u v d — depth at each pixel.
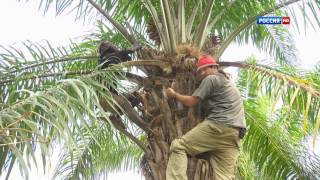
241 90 8.36
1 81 6.02
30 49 6.15
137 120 6.18
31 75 6.06
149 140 6.17
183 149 5.67
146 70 6.48
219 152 5.75
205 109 5.91
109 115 6.29
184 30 6.93
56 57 6.41
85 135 8.12
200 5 7.46
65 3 7.36
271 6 8.00
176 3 7.23
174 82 6.24
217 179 5.67
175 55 6.47
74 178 8.15
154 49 6.65
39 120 4.93
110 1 7.75
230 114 5.62
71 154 4.15
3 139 3.86
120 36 8.27
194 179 5.68
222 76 5.79
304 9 7.00
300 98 6.37
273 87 6.48
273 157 8.23
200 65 5.93
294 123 8.26
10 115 4.00
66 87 4.87
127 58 6.56
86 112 4.94
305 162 8.11
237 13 8.11
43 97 4.34
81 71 6.25
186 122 6.02
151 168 5.99
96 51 7.21
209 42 6.95
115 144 9.09
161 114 6.13
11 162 4.85
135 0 7.91
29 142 3.87
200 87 5.71
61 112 4.59
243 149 8.42
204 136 5.64
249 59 7.32
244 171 8.57
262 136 8.25
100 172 9.06
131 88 6.86
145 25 8.27
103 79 5.62
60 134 4.09
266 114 8.09
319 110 5.77
